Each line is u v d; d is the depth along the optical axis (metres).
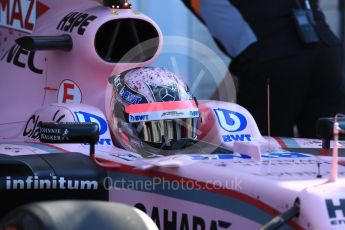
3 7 17.91
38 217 10.30
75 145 13.94
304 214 10.68
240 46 20.72
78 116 14.16
